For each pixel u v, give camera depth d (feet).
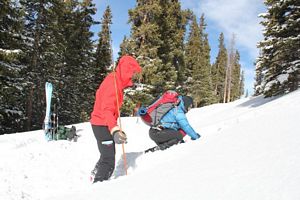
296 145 10.19
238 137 12.91
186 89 134.62
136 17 80.94
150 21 82.43
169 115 18.92
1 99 51.96
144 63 77.15
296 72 50.19
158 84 84.69
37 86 69.26
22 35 56.65
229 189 8.09
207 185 8.71
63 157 20.10
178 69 108.88
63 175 17.02
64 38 76.69
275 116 15.14
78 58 90.53
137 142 27.14
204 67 151.23
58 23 76.02
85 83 96.07
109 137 15.29
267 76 55.21
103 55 106.01
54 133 27.20
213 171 9.70
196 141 15.35
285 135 11.66
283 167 8.66
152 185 9.74
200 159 11.30
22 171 16.75
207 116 55.26
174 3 108.88
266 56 55.21
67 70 88.53
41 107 71.51
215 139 13.76
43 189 15.20
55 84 74.84
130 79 15.97
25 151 20.68
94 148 23.00
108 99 14.98
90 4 95.61
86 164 19.31
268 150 10.41
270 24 53.36
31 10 65.41
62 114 85.20
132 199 8.98
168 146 18.56
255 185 7.97
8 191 14.39
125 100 73.61
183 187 9.00
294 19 50.78
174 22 102.01
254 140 12.05
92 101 98.27
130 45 79.10
